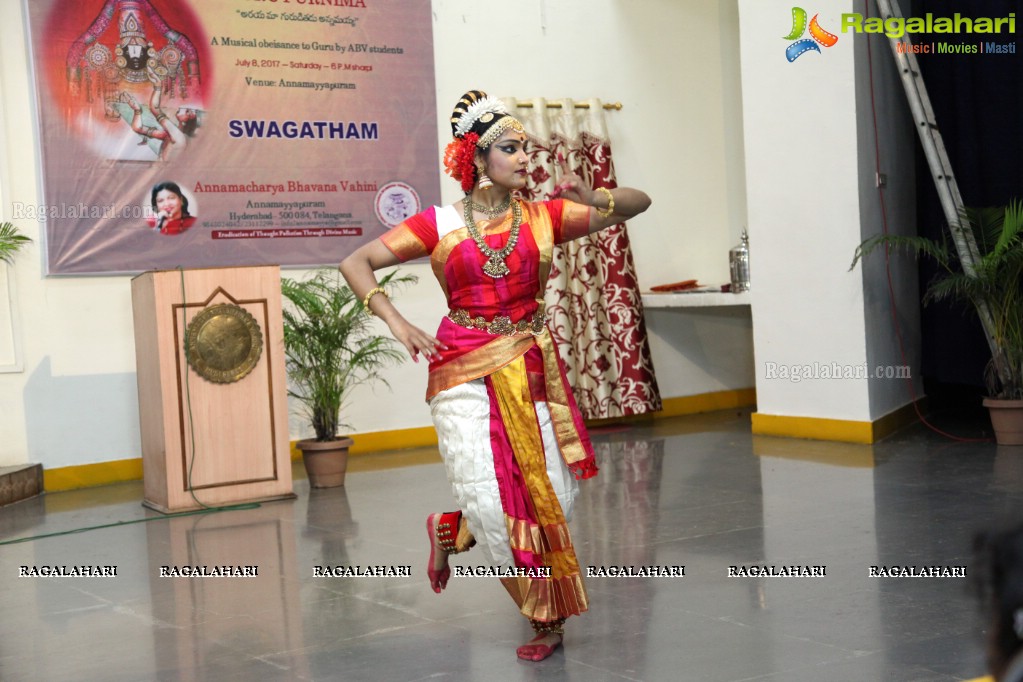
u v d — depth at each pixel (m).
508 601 3.67
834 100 6.59
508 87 7.88
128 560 4.54
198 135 6.80
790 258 6.95
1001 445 6.22
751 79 7.04
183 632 3.46
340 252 7.26
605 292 7.99
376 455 7.31
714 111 8.77
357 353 6.45
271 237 7.04
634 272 8.12
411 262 7.46
